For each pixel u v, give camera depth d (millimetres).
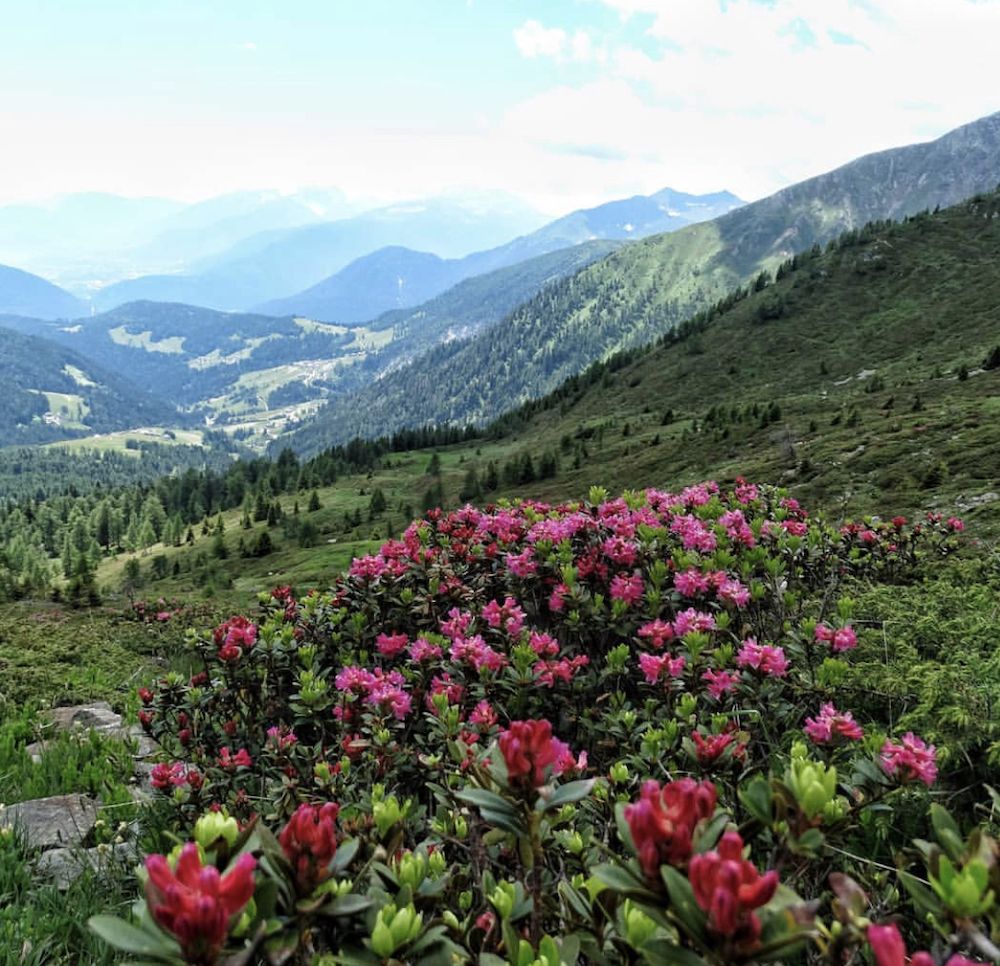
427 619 6844
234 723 6008
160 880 1439
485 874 2297
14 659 13859
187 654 12977
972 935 1489
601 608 6191
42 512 192500
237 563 110812
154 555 138500
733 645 5418
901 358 155125
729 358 191375
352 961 1744
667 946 1442
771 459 54312
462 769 3045
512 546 8250
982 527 14492
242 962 1417
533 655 4965
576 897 2119
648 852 1488
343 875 2232
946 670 4883
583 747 5125
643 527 7359
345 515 130625
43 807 5957
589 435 152250
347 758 4105
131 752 7371
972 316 164250
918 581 9312
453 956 1971
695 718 4277
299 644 6770
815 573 8531
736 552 7871
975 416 41188
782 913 1402
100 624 19188
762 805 2016
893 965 1269
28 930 3736
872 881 3104
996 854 1622
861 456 38281
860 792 2869
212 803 4773
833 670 4734
